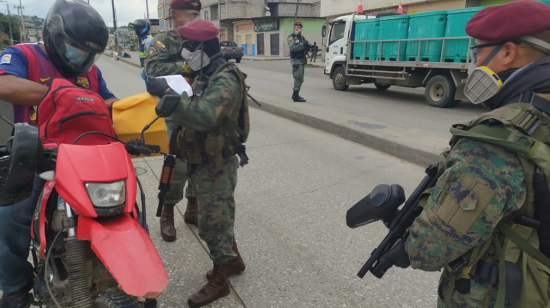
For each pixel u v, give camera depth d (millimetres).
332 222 3514
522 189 1058
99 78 2340
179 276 2711
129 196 1594
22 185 1523
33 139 1501
